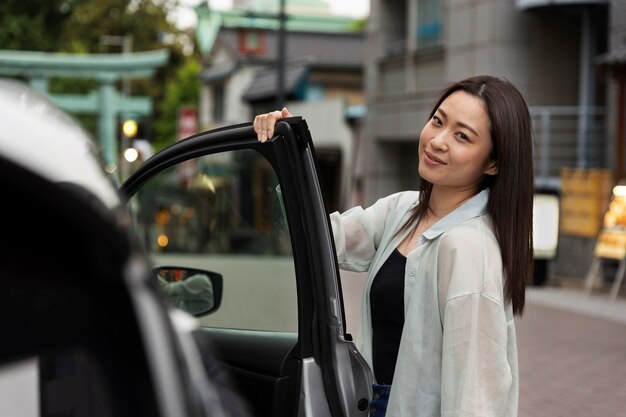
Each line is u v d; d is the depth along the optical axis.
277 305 3.86
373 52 25.19
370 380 2.54
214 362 1.51
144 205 7.11
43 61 31.05
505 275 2.57
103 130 32.06
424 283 2.55
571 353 9.28
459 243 2.49
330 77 41.66
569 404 7.29
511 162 2.56
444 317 2.46
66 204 0.96
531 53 19.94
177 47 68.94
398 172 25.11
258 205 2.90
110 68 31.84
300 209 2.44
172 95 62.44
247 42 50.38
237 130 2.56
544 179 17.73
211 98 54.00
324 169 36.16
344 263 2.89
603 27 19.05
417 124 23.00
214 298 3.27
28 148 0.98
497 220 2.57
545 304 12.85
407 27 24.52
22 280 1.00
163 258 16.61
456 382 2.41
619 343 9.90
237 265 14.77
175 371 1.03
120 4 67.00
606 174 15.03
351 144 34.75
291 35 48.09
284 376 2.67
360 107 35.12
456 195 2.67
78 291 1.01
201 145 2.66
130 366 1.01
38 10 56.12
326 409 2.48
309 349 2.50
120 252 0.99
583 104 18.91
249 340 2.99
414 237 2.71
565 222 15.55
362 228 2.87
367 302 2.72
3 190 0.96
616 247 13.45
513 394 2.62
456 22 21.05
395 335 2.65
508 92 2.60
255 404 2.94
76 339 1.01
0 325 0.99
